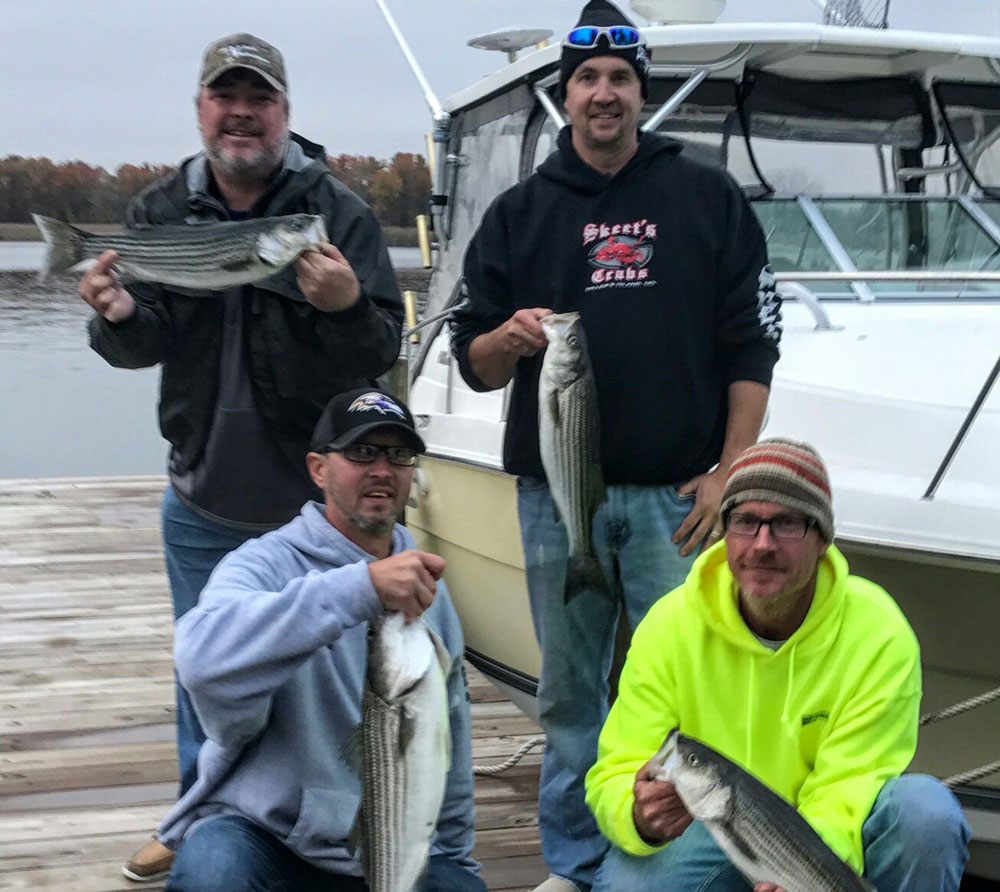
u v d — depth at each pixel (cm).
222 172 327
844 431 376
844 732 259
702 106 457
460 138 546
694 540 325
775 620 263
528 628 473
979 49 454
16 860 390
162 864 377
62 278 318
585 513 313
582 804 343
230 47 316
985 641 343
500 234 342
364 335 319
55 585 732
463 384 510
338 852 263
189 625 248
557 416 305
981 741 352
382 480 263
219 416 331
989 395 369
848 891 230
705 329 328
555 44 439
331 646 263
